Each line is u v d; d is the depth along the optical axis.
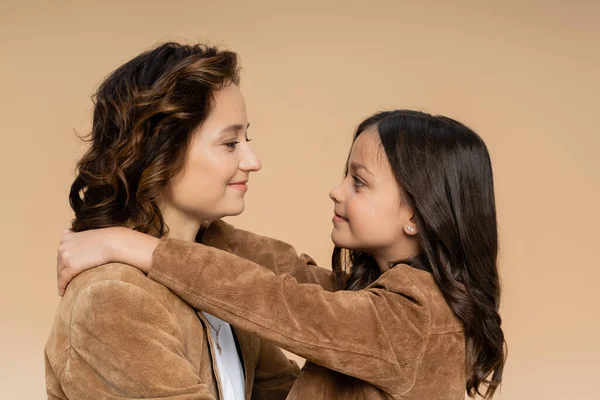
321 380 1.45
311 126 3.02
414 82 2.98
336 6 3.00
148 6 3.01
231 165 1.38
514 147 3.02
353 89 3.00
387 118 1.53
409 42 2.98
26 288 3.17
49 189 3.13
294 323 1.28
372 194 1.49
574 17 2.99
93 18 3.03
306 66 3.01
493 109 2.99
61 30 3.04
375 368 1.31
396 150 1.47
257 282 1.29
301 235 3.04
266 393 1.68
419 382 1.37
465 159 1.50
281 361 1.70
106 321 1.17
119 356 1.16
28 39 3.06
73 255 1.29
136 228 1.34
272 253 1.69
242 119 1.40
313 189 3.03
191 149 1.34
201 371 1.33
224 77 1.37
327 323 1.29
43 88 3.06
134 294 1.20
